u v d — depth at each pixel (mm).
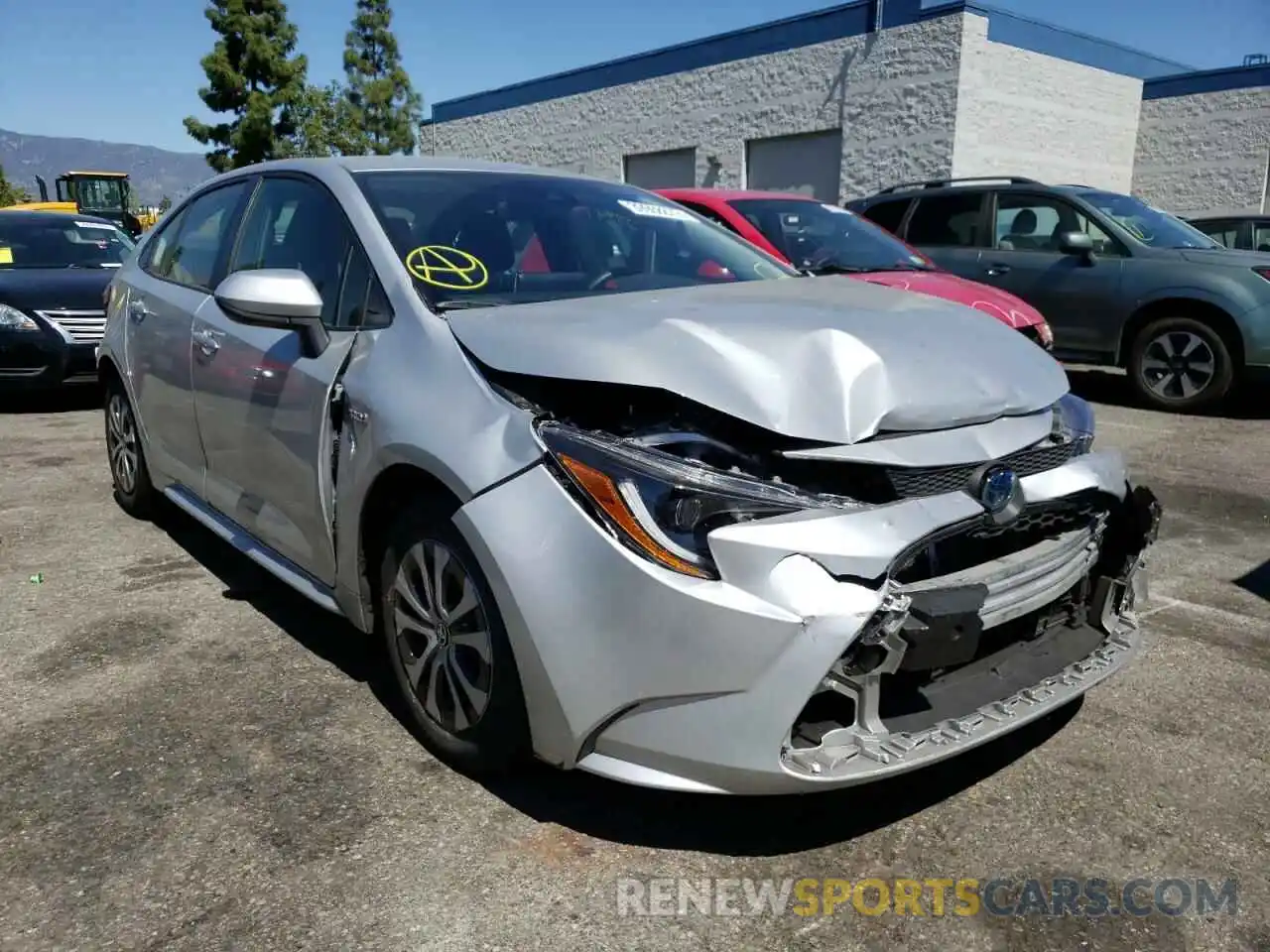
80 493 5445
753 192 7922
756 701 2104
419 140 26422
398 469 2658
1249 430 7445
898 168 15711
